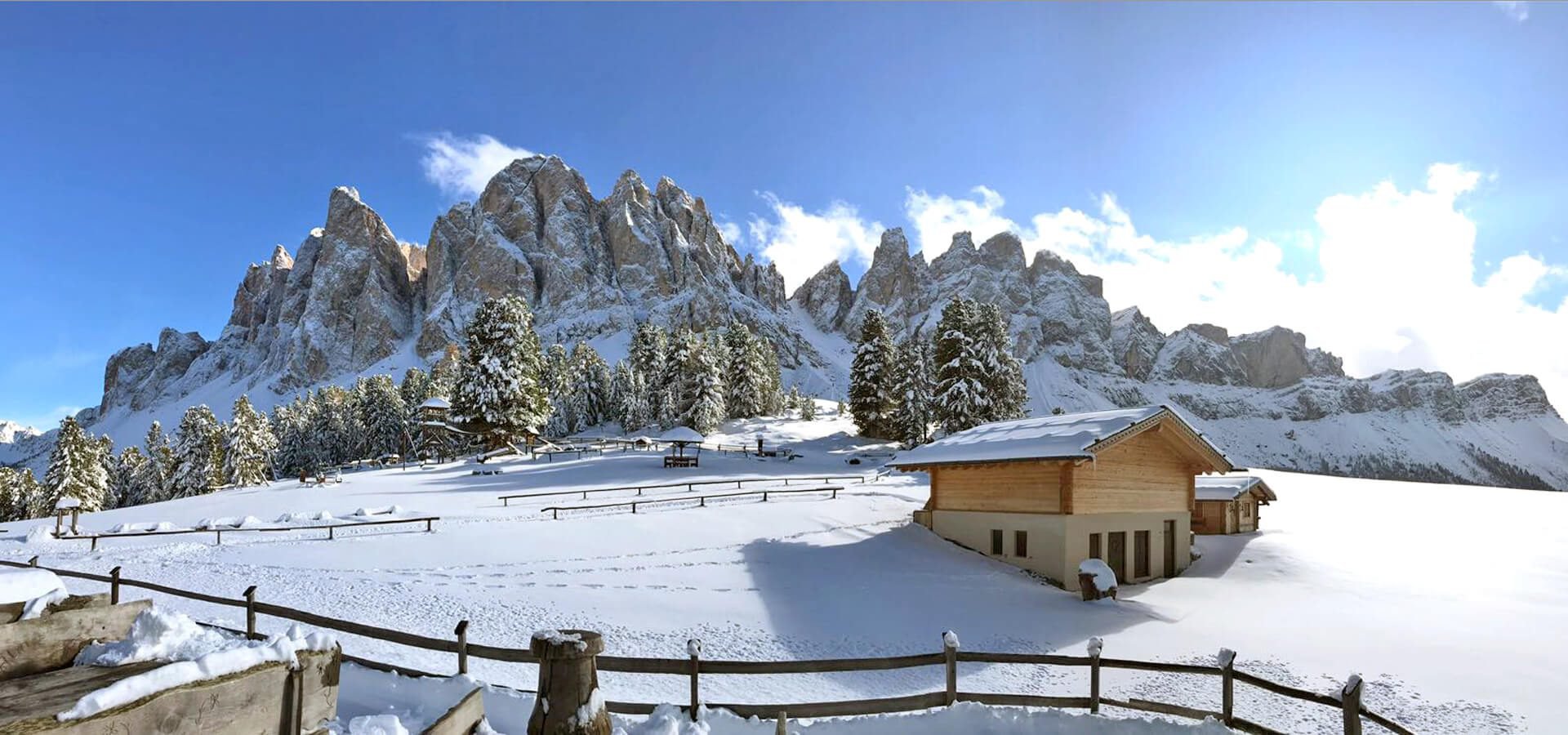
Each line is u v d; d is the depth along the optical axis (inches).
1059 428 1138.7
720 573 980.6
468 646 373.1
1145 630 780.6
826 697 547.5
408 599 810.8
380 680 360.2
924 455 1266.0
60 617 175.8
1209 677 625.0
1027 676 623.5
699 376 3754.9
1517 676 620.7
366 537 1178.0
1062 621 816.3
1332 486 2379.4
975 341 2723.9
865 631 767.7
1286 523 1546.5
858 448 3255.4
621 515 1370.6
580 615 774.5
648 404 4520.2
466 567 991.6
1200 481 1493.6
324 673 183.8
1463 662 661.9
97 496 3134.8
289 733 168.2
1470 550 1258.6
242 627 621.6
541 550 1092.5
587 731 235.1
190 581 882.1
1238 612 859.4
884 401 3435.0
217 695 150.9
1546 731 513.7
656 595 863.1
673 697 523.8
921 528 1261.1
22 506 3713.1
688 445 3169.3
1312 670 642.8
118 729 131.9
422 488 1995.6
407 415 4357.8
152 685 140.3
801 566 1037.8
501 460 2760.8
